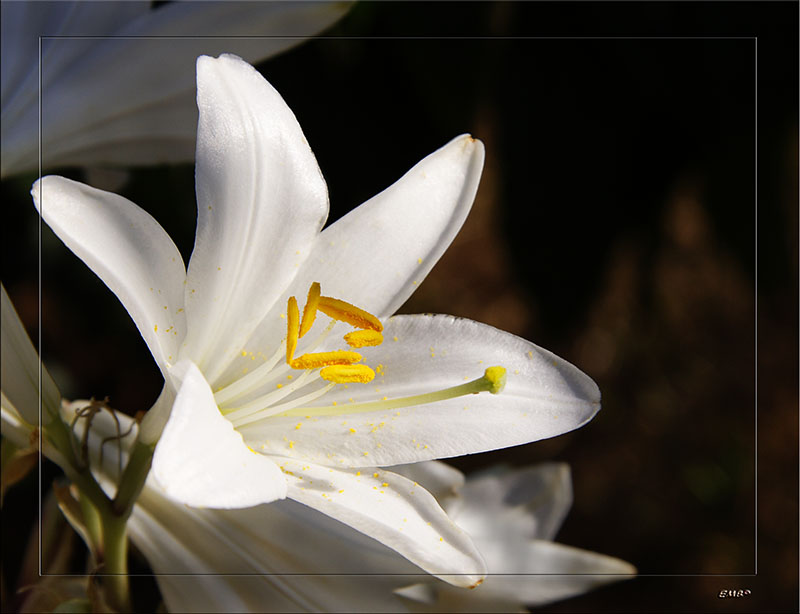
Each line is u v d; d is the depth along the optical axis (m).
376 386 0.51
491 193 0.97
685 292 1.11
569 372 0.51
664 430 1.12
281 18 0.56
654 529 1.09
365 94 0.62
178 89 0.57
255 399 0.51
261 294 0.50
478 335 0.51
